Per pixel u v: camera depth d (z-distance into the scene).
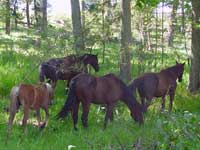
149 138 8.18
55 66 13.16
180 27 20.55
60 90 13.76
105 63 18.64
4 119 10.71
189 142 7.52
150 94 12.05
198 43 15.02
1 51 18.61
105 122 10.45
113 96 10.68
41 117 11.23
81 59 14.27
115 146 7.68
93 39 17.05
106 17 17.75
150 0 10.54
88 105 10.48
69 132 9.95
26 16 31.34
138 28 17.89
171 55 22.09
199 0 14.35
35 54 17.12
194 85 15.05
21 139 9.07
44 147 8.55
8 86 13.29
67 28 18.84
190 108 13.12
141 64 16.97
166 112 8.69
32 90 9.46
